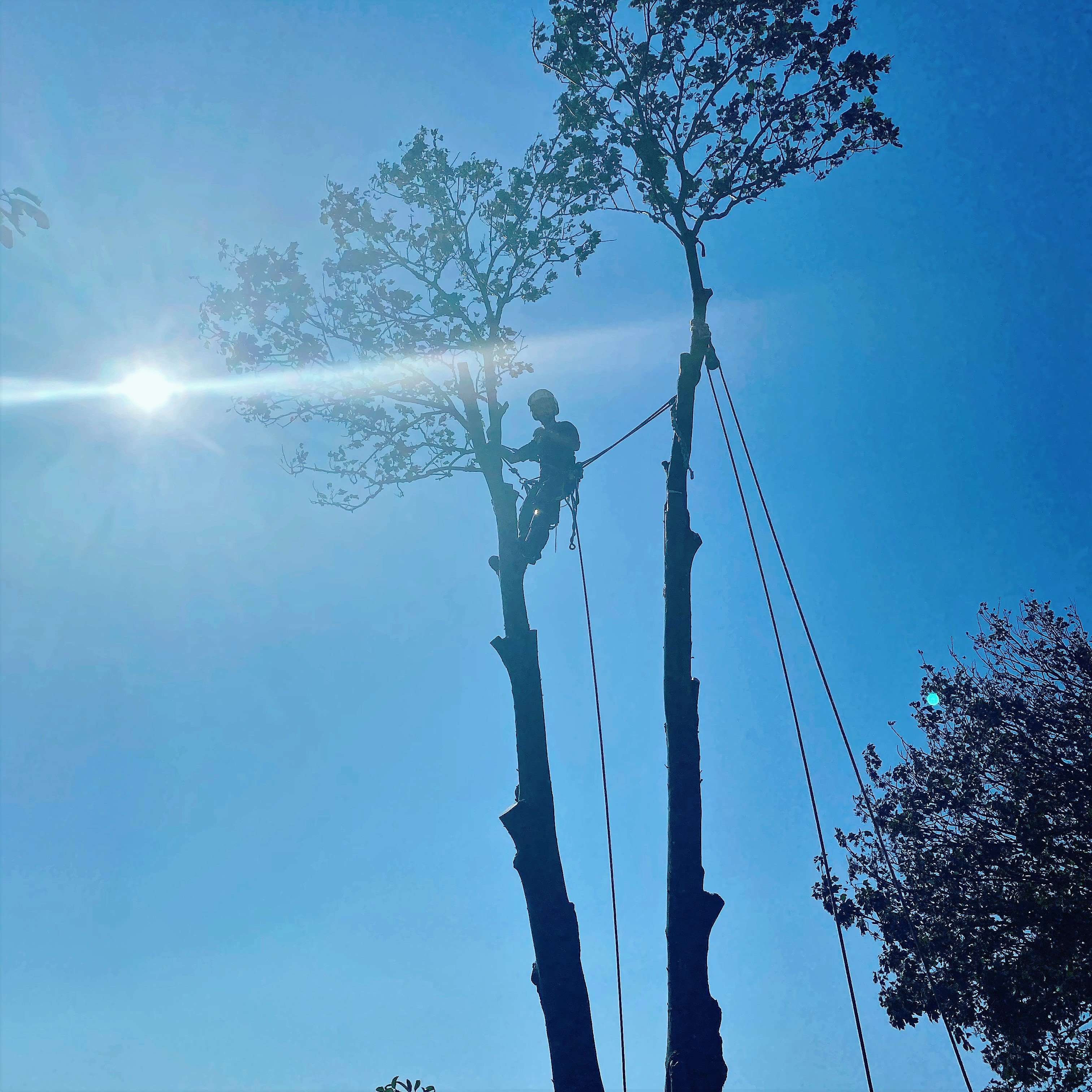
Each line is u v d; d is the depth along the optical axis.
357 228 14.71
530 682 12.46
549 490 12.87
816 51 13.00
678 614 11.97
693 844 11.23
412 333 13.93
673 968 10.80
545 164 14.53
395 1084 13.06
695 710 11.79
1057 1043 19.45
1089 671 21.22
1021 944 19.36
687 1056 10.33
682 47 13.20
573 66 13.27
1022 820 19.47
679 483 12.33
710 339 12.48
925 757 22.23
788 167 13.16
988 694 22.22
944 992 18.86
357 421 14.35
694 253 12.95
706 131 13.27
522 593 12.92
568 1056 10.71
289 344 14.29
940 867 20.27
